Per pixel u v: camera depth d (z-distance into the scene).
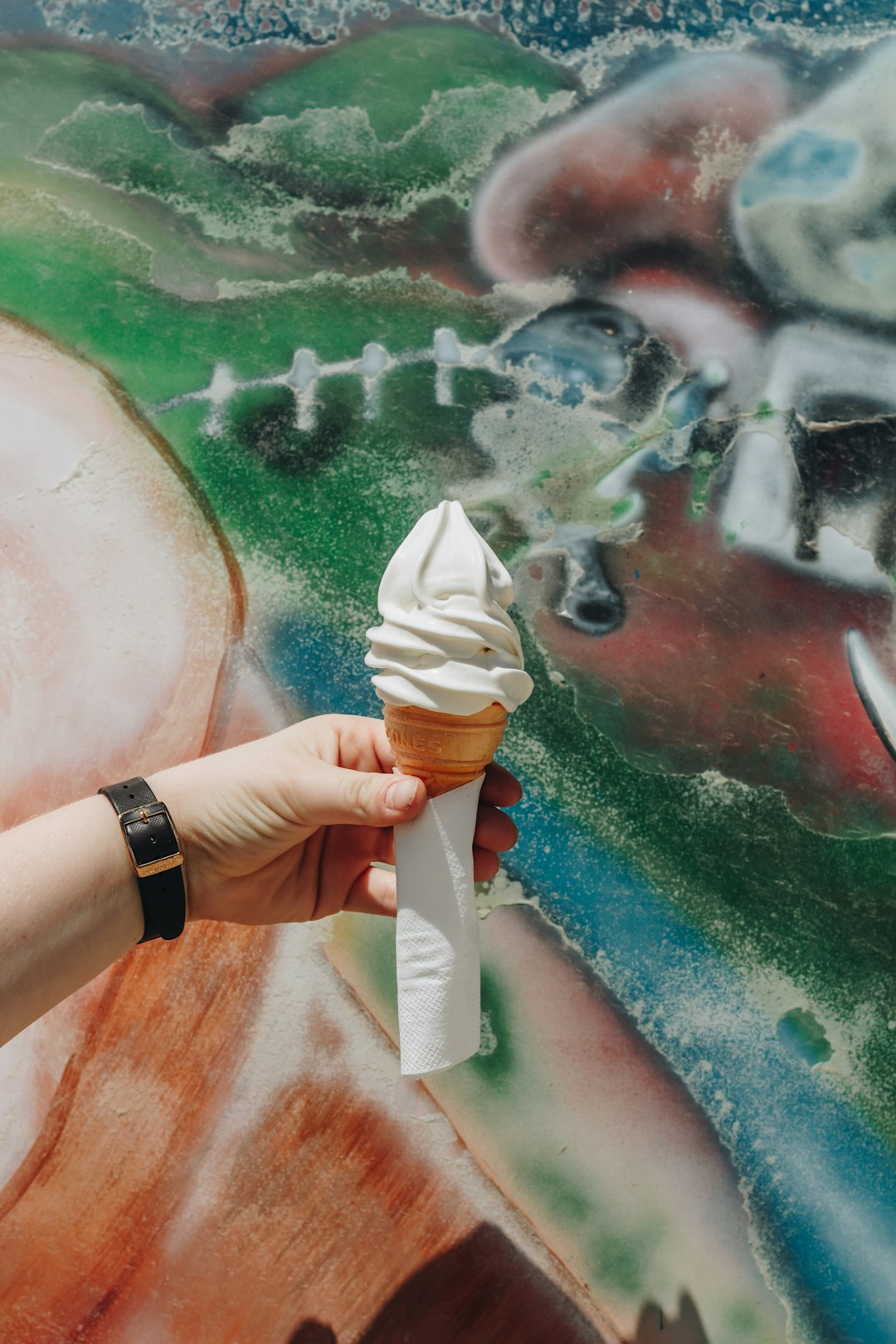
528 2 2.05
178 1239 1.75
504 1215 1.74
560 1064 1.77
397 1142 1.76
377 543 1.92
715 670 1.87
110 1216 1.75
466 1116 1.76
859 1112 1.75
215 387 1.96
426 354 1.96
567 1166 1.75
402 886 1.30
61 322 1.98
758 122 2.01
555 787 1.84
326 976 1.81
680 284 1.97
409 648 1.23
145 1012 1.80
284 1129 1.77
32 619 1.90
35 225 2.01
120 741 1.87
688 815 1.83
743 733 1.85
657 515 1.90
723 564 1.89
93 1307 1.73
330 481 1.93
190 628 1.90
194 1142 1.77
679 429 1.92
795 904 1.80
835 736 1.85
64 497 1.93
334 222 2.00
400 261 1.98
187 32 2.06
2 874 1.27
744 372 1.94
